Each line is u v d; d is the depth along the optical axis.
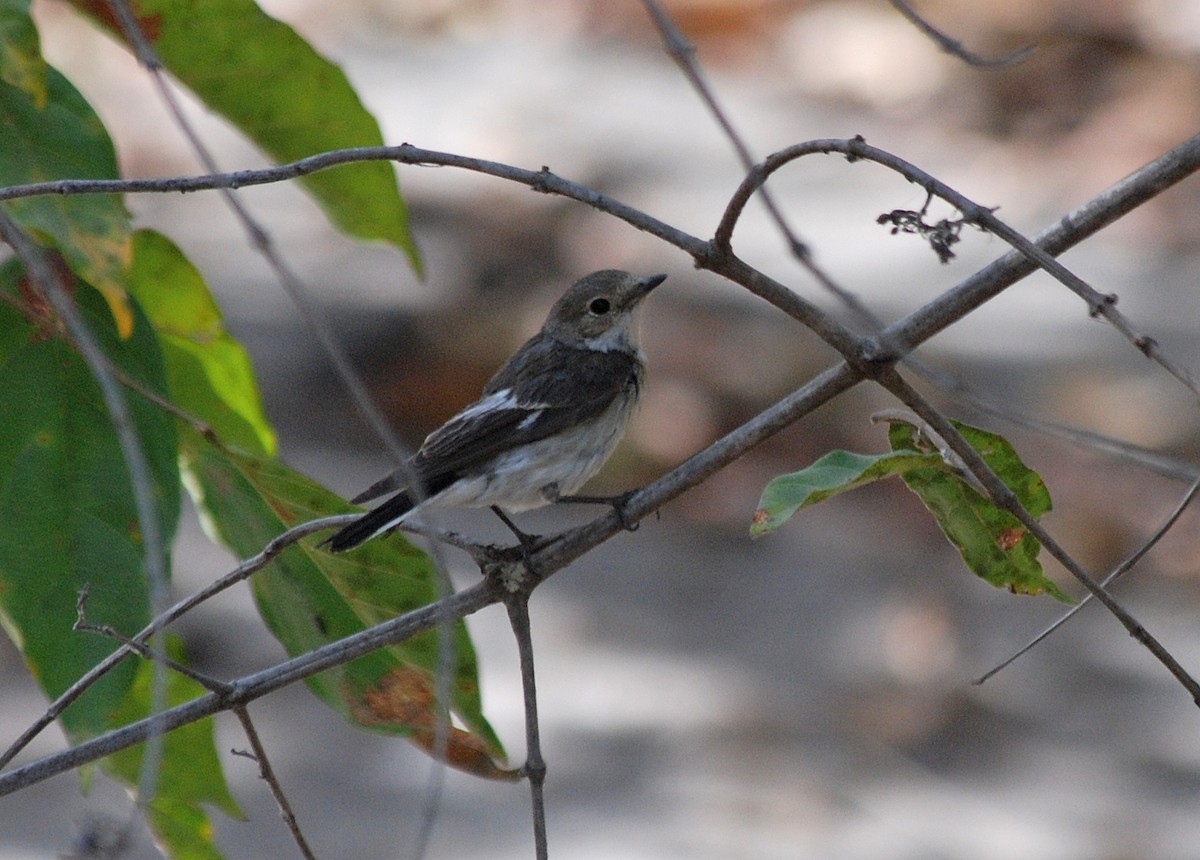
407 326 19.36
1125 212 5.11
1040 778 11.77
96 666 5.03
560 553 5.54
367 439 17.39
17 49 5.07
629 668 13.44
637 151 24.64
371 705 5.84
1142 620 14.54
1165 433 16.66
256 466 5.63
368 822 11.25
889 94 25.33
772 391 18.06
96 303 5.48
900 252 21.05
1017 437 17.02
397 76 28.50
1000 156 23.00
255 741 5.14
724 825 11.00
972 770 11.89
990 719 12.64
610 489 17.23
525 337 19.06
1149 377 17.83
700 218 22.22
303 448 16.92
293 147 6.21
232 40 5.84
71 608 5.26
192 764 6.02
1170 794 11.55
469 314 19.69
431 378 18.38
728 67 27.83
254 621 13.77
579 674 13.30
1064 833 10.99
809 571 15.42
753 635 13.98
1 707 12.50
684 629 14.21
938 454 5.33
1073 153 22.73
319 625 5.98
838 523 16.70
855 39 26.50
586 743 12.23
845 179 23.22
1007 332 19.50
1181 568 15.32
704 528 16.66
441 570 4.30
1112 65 24.27
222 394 6.63
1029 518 4.95
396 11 32.00
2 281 5.39
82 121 5.32
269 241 4.26
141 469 4.06
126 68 26.97
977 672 13.38
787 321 19.47
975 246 21.03
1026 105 24.03
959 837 10.90
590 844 10.73
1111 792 11.58
